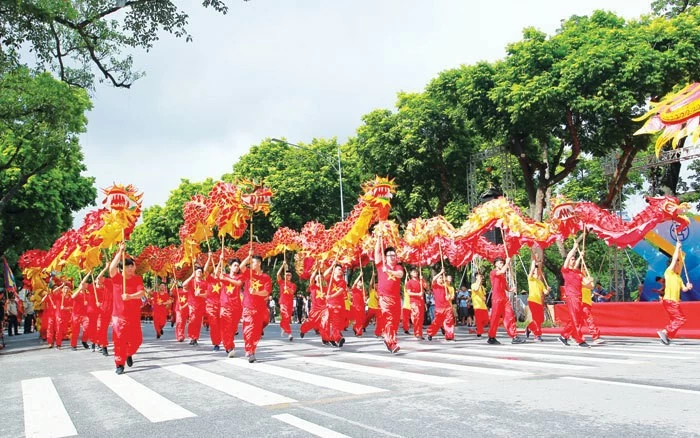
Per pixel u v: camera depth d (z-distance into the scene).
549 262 22.72
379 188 12.64
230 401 6.38
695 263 19.33
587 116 19.02
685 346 11.27
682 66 17.61
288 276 16.66
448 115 24.42
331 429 4.86
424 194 26.88
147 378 8.56
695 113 12.50
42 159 22.16
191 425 5.26
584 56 18.03
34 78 18.81
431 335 15.10
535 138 23.28
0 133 19.98
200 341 16.81
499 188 27.80
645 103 18.72
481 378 7.38
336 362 9.83
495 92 19.88
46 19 15.77
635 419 4.83
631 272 29.33
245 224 12.25
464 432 4.60
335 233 14.50
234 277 11.35
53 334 17.33
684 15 19.12
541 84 18.69
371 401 6.03
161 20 17.11
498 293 13.18
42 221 32.06
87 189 35.38
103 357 12.75
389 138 25.94
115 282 9.50
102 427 5.34
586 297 12.30
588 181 32.88
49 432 5.20
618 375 7.32
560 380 7.01
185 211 15.68
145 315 38.62
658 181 24.33
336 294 13.14
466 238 15.20
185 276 23.55
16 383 8.76
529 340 13.92
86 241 12.14
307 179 33.78
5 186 30.11
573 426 4.67
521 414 5.16
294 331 21.55
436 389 6.64
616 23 20.73
